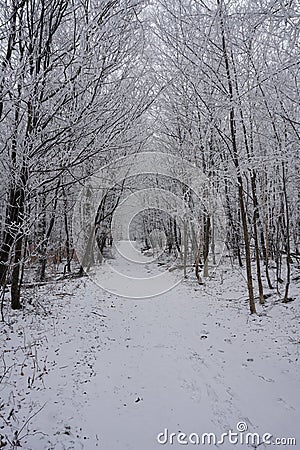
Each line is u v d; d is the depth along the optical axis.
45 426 3.84
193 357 6.10
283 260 15.68
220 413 4.29
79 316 8.32
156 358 6.06
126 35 6.30
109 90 6.75
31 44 6.36
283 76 6.86
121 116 7.04
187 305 10.64
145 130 10.65
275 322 7.67
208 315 9.18
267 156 8.14
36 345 5.93
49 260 17.00
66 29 6.80
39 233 11.14
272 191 11.87
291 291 10.11
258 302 9.80
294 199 12.77
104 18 5.86
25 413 4.02
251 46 7.86
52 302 9.35
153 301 11.52
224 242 17.41
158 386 4.97
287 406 4.40
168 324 8.45
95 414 4.20
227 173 9.41
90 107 6.27
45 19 6.52
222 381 5.12
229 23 7.51
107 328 7.80
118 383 5.04
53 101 6.30
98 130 6.77
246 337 7.05
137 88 7.45
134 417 4.19
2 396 4.27
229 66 8.38
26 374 4.88
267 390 4.80
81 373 5.18
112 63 6.22
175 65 9.91
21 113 6.68
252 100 8.03
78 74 5.77
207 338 7.18
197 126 12.45
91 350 6.18
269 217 12.61
